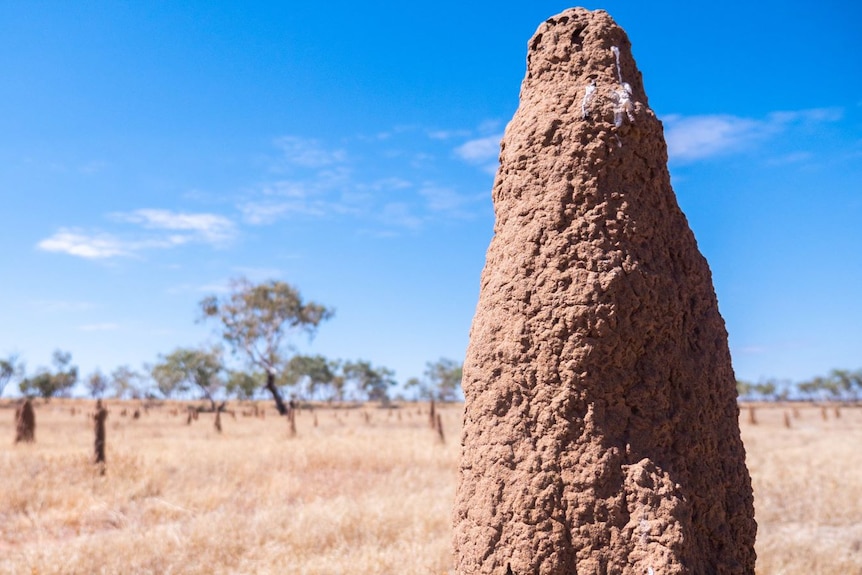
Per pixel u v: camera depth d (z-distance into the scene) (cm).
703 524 358
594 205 387
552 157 402
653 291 376
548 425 369
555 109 408
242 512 978
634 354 368
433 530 831
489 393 391
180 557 722
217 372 7531
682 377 376
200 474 1334
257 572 670
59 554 730
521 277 393
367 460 1582
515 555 362
